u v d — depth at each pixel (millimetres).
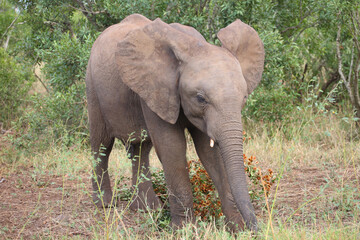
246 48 5430
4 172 8703
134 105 6012
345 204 6086
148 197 6629
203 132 5004
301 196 6840
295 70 12438
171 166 5469
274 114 10398
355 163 8328
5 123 12727
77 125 10320
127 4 10172
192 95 4840
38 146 9852
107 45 6438
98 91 6469
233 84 4703
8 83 12688
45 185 7902
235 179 4434
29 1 12141
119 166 8297
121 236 5188
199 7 10523
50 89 12102
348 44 12250
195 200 6062
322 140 10000
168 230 5633
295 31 11938
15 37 15695
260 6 10008
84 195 7355
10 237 5648
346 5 10594
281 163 8508
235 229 5211
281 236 4785
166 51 5215
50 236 5617
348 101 11859
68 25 12148
